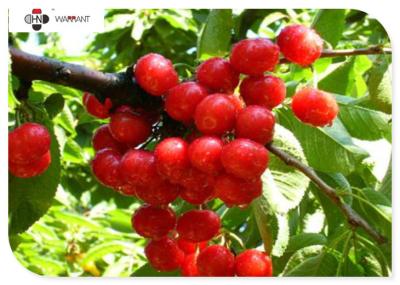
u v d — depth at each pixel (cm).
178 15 98
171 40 102
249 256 56
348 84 72
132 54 103
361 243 55
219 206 77
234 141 48
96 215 99
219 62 50
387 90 61
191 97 49
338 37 71
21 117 54
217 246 56
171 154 49
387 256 57
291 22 79
